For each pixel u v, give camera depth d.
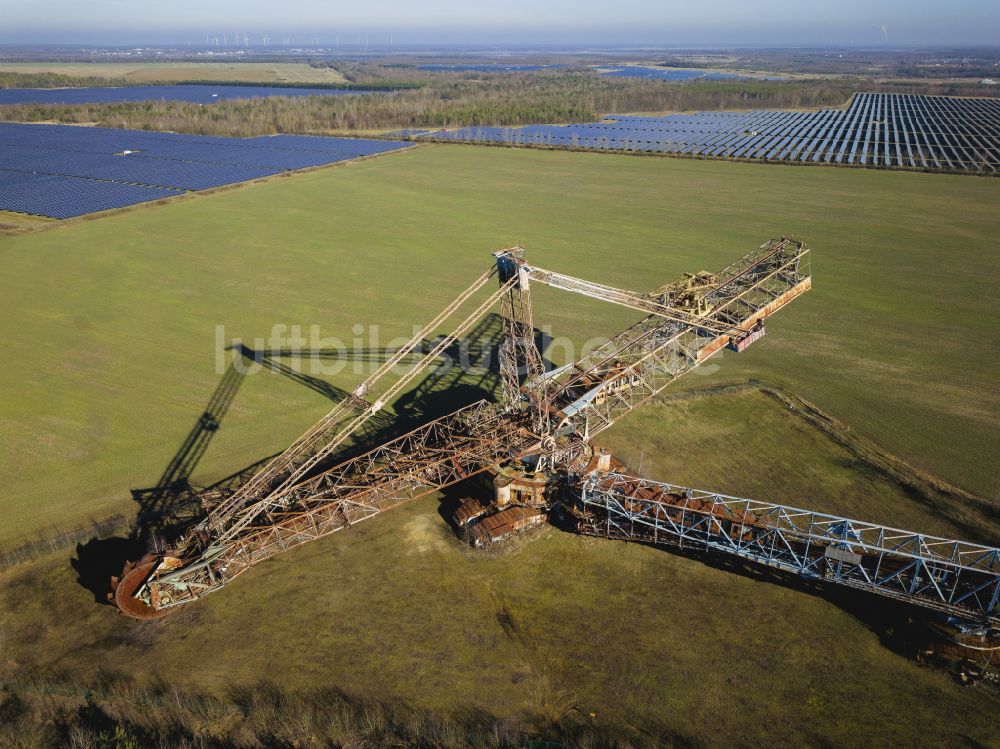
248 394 73.06
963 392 71.06
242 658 43.12
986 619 40.97
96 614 46.53
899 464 59.62
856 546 45.81
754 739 37.94
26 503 56.75
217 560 47.59
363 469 59.19
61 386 74.38
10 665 42.69
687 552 51.50
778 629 44.69
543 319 90.06
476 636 44.62
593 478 53.34
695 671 41.97
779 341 83.12
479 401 66.38
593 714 39.50
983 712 39.16
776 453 61.91
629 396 63.06
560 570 49.97
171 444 64.62
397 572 49.69
